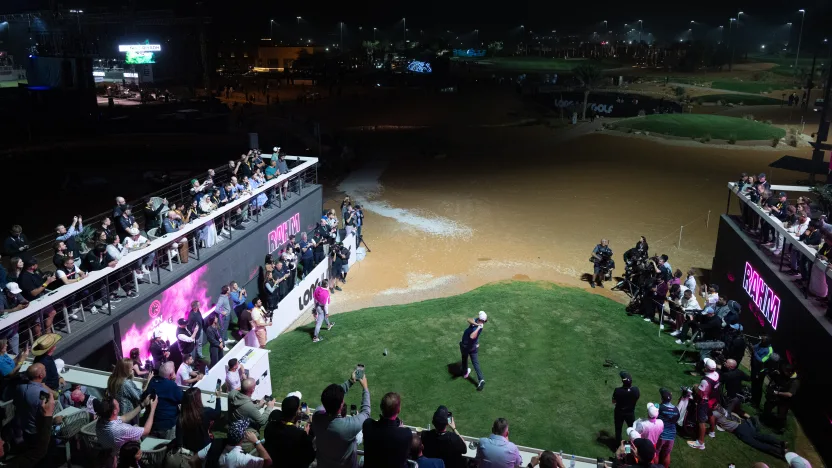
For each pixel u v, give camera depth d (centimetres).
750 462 1159
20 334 1227
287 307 1803
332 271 2173
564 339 1673
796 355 1408
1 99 5906
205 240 1744
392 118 6638
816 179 3572
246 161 2152
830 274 1280
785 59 13288
